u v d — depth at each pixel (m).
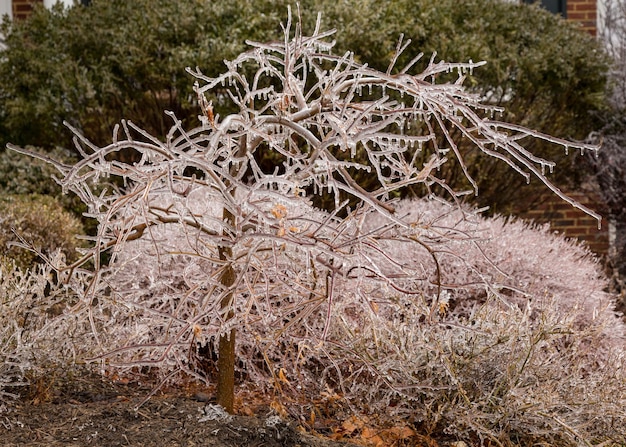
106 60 7.37
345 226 2.78
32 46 7.72
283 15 7.01
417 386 3.08
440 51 7.17
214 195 2.56
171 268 3.86
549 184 2.51
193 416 2.83
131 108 7.41
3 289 3.32
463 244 4.38
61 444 2.63
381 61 6.99
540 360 3.32
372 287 3.37
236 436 2.72
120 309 3.42
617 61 9.07
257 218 2.76
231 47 6.68
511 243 4.71
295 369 3.29
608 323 4.18
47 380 3.23
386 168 7.09
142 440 2.66
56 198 6.41
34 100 7.54
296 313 3.49
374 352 3.33
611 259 7.31
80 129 7.57
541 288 4.52
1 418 2.83
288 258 2.75
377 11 7.16
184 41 7.12
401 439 3.11
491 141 2.70
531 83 7.66
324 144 2.48
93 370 3.39
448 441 3.15
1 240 5.11
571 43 8.08
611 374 3.38
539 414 3.04
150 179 2.41
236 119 2.59
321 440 2.85
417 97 2.79
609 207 8.77
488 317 3.52
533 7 8.40
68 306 3.34
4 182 6.68
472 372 3.22
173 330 3.33
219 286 2.62
